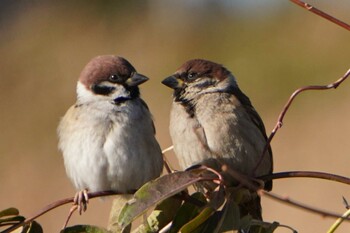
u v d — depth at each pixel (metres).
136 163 6.45
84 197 5.98
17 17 26.34
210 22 23.48
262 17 22.61
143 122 6.54
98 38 24.70
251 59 20.72
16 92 22.61
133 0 25.41
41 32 25.30
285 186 15.12
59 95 21.91
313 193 14.78
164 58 22.95
